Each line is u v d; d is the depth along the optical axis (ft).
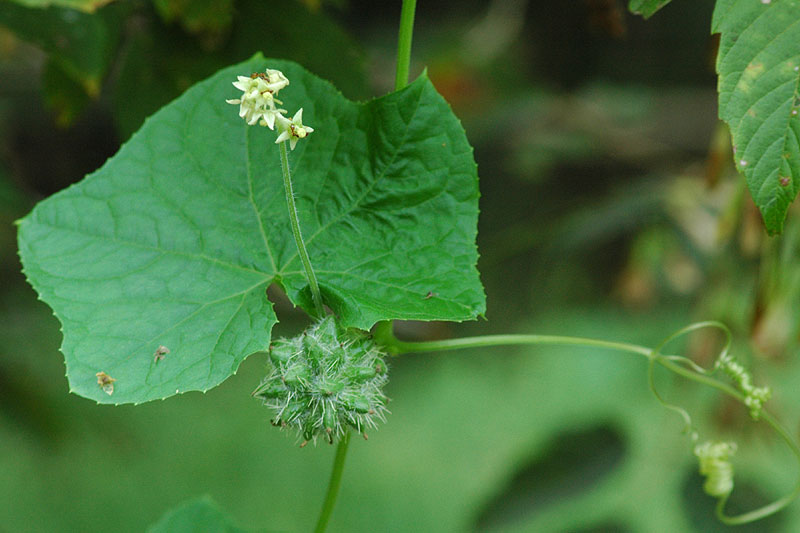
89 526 5.02
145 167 2.22
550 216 4.26
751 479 2.74
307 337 2.13
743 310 2.76
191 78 2.50
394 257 2.20
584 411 4.93
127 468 5.16
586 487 2.78
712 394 2.90
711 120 4.38
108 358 2.14
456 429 5.61
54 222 2.19
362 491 5.48
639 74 4.47
